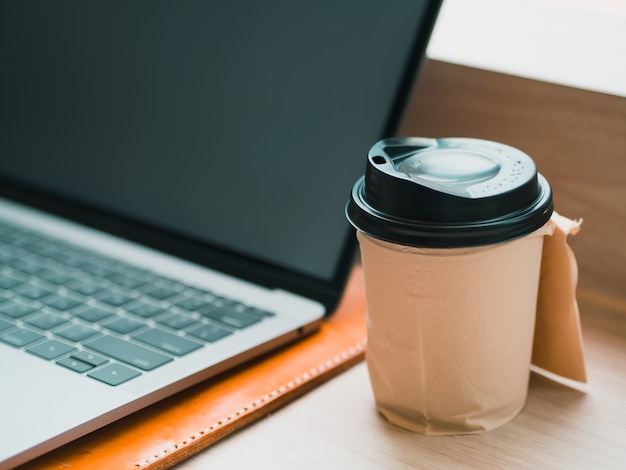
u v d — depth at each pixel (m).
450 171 0.46
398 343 0.47
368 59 0.63
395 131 0.61
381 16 0.63
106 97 0.75
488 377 0.47
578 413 0.51
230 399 0.50
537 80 0.66
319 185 0.65
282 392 0.51
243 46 0.68
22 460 0.41
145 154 0.73
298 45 0.66
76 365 0.51
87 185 0.77
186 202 0.71
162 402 0.50
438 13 0.61
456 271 0.44
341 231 0.63
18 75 0.81
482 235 0.42
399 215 0.43
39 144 0.79
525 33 0.80
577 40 0.78
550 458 0.46
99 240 0.74
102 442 0.46
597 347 0.59
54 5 0.78
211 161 0.70
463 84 0.69
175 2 0.72
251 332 0.57
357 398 0.53
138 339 0.55
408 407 0.48
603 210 0.65
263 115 0.67
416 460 0.45
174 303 0.61
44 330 0.56
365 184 0.47
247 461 0.45
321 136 0.65
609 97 0.63
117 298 0.62
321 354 0.57
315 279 0.64
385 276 0.46
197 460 0.45
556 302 0.51
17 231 0.75
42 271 0.67
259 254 0.67
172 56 0.72
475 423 0.48
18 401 0.46
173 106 0.72
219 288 0.65
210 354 0.53
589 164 0.65
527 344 0.49
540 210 0.44
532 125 0.67
